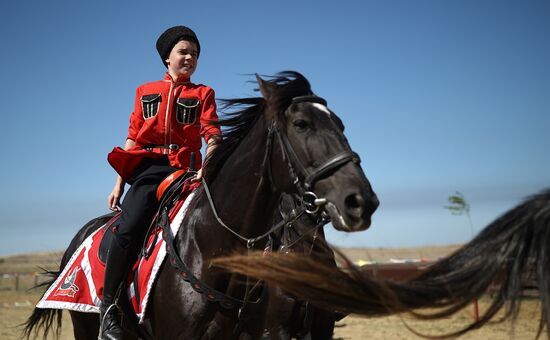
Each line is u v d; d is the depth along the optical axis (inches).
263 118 156.0
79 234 216.8
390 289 115.5
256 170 155.3
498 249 116.6
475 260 118.6
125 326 181.0
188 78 199.3
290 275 117.0
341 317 236.1
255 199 155.9
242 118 164.4
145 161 186.5
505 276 116.0
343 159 136.6
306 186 140.8
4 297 871.7
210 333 156.7
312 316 211.8
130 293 172.4
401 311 114.6
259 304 161.9
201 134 188.5
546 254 111.4
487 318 118.7
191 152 196.5
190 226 166.6
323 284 116.3
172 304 160.1
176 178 180.7
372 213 133.7
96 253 188.2
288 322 209.9
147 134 194.7
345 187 133.6
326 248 147.3
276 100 146.9
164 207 176.6
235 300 156.2
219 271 157.2
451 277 118.4
